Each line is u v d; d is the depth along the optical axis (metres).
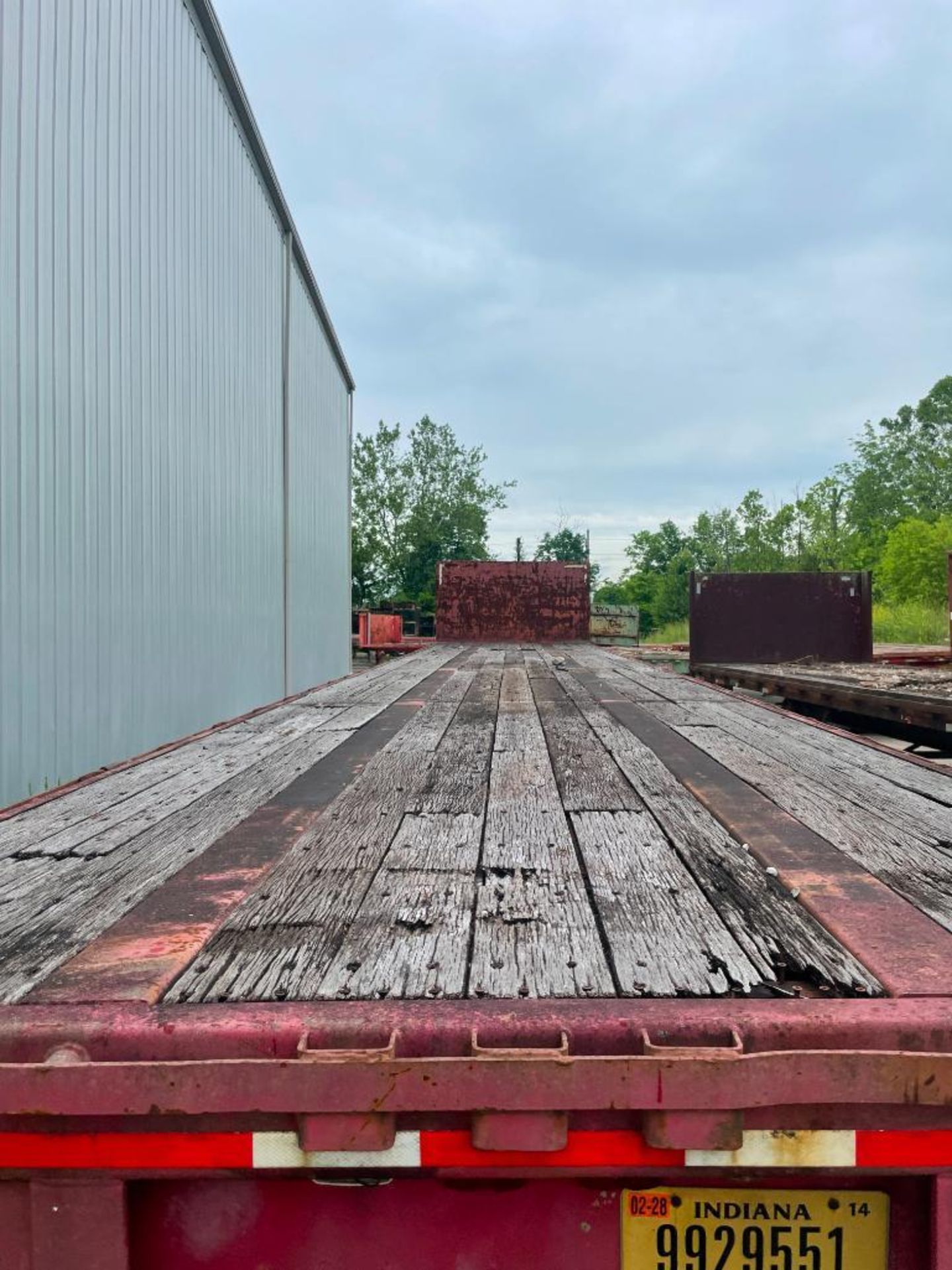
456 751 2.81
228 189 8.81
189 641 7.66
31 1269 0.93
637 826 1.88
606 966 1.13
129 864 1.63
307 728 3.41
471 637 11.98
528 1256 0.96
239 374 9.20
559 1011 0.99
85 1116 0.91
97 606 5.80
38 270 5.03
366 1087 0.89
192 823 1.94
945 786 2.24
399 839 1.79
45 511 5.12
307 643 12.77
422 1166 0.92
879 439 58.16
